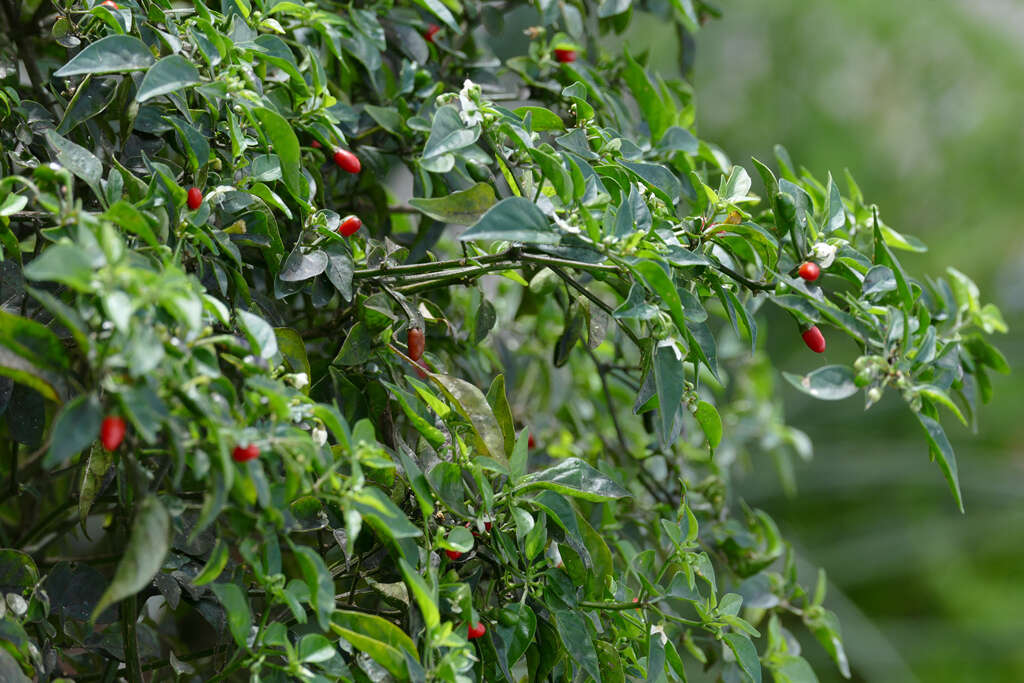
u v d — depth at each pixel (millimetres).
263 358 842
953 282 1454
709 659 1532
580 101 1212
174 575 1075
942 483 3920
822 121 4641
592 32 1790
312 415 885
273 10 1202
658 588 1180
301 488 876
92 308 770
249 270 1352
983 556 3871
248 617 861
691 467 2059
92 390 741
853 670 3428
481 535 1082
